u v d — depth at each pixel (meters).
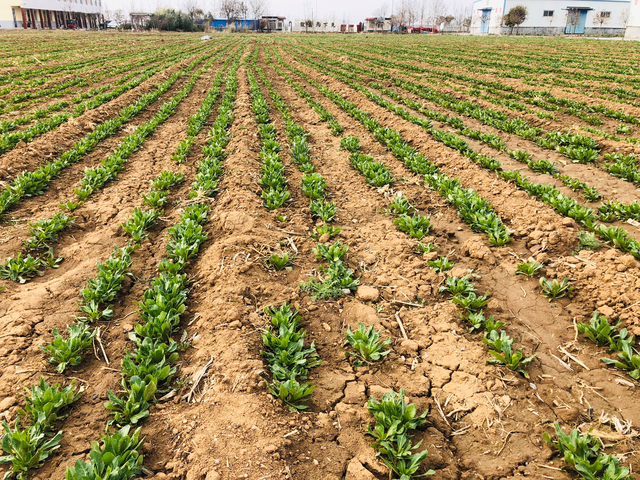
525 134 11.94
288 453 3.25
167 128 13.07
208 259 5.80
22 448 3.10
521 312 5.09
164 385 3.91
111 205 7.60
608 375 4.09
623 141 11.13
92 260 5.84
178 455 3.20
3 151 9.72
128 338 4.50
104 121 13.31
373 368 4.24
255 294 5.16
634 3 54.19
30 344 4.30
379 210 7.82
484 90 19.09
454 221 7.44
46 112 13.92
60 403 3.52
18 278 5.50
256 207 7.33
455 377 4.08
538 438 3.49
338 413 3.69
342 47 45.84
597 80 21.73
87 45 42.25
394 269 5.88
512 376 4.07
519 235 6.74
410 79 22.72
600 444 3.34
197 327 4.63
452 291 5.35
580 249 6.20
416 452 3.36
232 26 93.31
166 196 8.01
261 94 17.33
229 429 3.35
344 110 15.54
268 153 10.15
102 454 3.03
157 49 40.88
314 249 6.07
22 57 30.16
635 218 7.22
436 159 10.41
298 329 4.73
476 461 3.33
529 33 75.88
